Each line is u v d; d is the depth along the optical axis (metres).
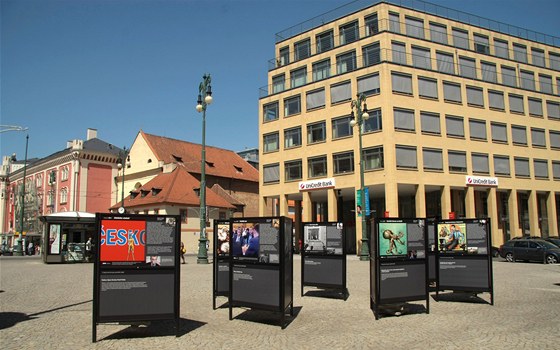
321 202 53.53
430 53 44.78
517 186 46.16
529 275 19.52
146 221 8.43
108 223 8.23
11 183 89.06
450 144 42.66
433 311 10.95
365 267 24.33
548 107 50.03
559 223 52.97
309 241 13.83
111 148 75.50
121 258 8.23
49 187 73.19
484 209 48.03
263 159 49.94
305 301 12.74
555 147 49.78
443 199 41.69
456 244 12.47
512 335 8.19
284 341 8.00
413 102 41.53
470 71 46.78
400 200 47.69
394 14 45.22
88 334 8.50
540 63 53.50
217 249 11.84
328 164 43.91
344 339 8.12
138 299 8.25
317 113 45.62
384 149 39.75
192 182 57.34
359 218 40.38
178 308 8.44
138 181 64.56
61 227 31.33
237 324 9.53
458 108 43.81
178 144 67.69
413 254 10.62
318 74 47.72
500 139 45.94
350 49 45.12
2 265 29.12
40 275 20.81
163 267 8.42
